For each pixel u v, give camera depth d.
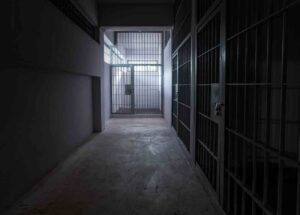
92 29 6.04
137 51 11.56
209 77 2.86
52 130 3.54
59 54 3.46
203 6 3.10
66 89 4.20
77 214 2.32
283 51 1.35
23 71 2.71
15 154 2.53
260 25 1.68
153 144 4.96
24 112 2.73
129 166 3.64
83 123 5.33
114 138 5.52
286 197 2.31
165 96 8.20
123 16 6.17
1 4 2.10
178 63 5.36
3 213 2.32
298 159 1.21
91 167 3.60
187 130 4.22
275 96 2.79
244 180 1.91
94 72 5.62
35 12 2.72
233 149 2.24
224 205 2.24
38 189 2.86
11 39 2.24
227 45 2.18
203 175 2.99
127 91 9.21
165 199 2.63
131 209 2.42
